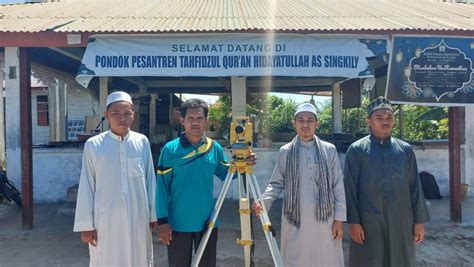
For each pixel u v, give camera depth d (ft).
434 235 17.24
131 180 9.98
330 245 10.34
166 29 17.25
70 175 24.48
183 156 10.21
